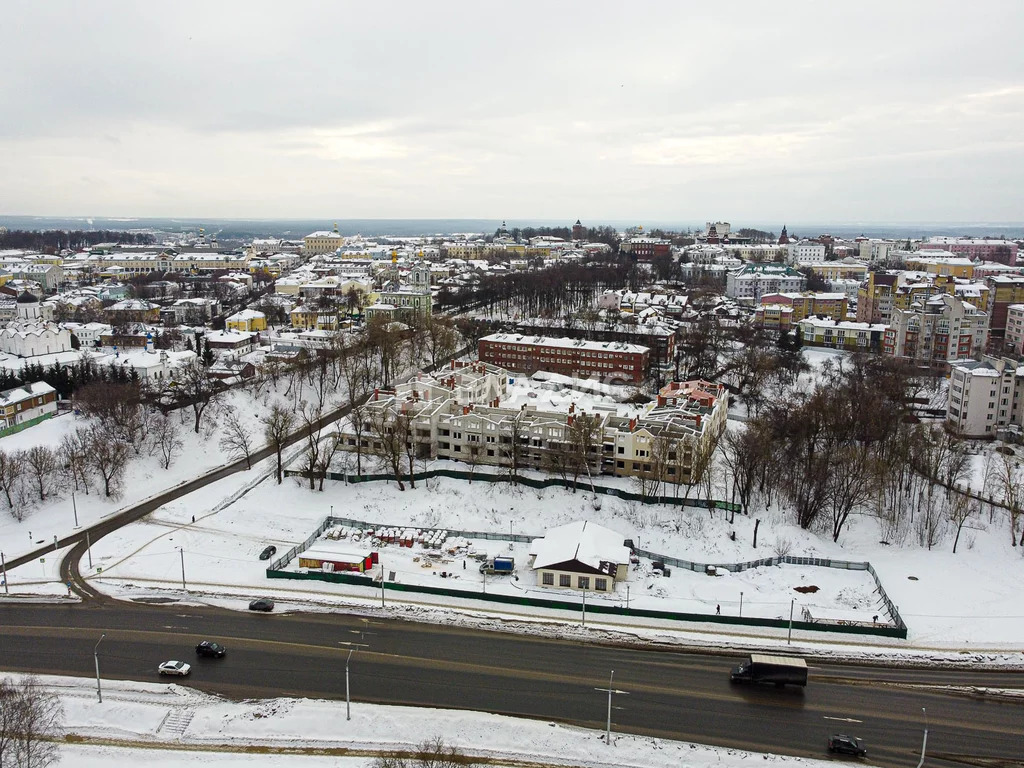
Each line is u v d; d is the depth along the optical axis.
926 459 163.12
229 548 138.50
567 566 125.38
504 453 171.88
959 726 92.44
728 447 186.38
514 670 102.25
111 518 150.12
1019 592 126.56
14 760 76.81
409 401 183.62
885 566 135.88
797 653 108.00
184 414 195.88
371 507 155.25
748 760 85.12
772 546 141.62
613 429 170.88
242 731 89.00
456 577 128.88
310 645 107.62
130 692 95.88
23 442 177.00
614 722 91.62
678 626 114.88
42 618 113.69
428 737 88.19
